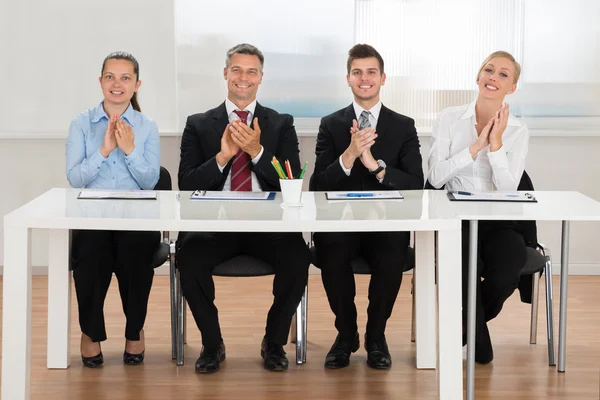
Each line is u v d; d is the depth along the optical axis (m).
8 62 5.40
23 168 5.49
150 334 4.30
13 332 3.11
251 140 3.81
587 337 4.30
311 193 3.74
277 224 3.06
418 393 3.51
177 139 5.46
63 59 5.41
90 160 3.90
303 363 3.86
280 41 5.43
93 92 5.45
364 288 5.30
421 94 5.48
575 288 5.29
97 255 3.67
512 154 4.06
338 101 5.47
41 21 5.38
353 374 3.73
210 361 3.73
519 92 5.46
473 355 3.34
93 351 3.80
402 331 4.38
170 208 3.33
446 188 4.14
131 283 3.74
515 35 5.43
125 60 3.95
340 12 5.42
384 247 3.73
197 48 5.44
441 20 5.43
